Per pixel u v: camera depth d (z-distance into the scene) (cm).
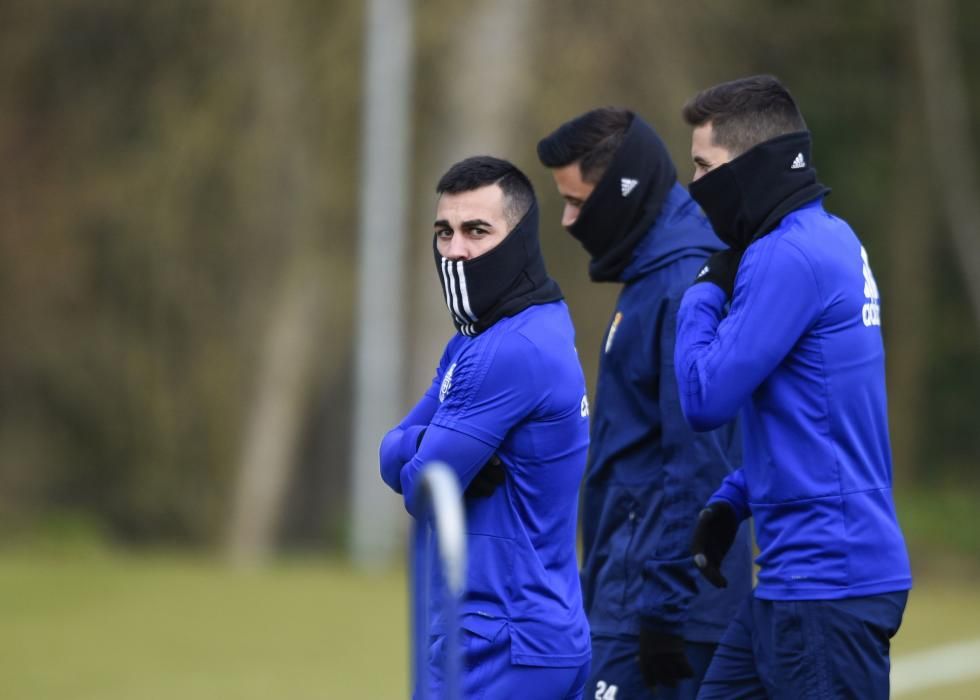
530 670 1440
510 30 6950
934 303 9556
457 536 1189
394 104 6750
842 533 1412
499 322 1459
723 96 1477
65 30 7588
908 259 9019
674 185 1762
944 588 5578
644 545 1711
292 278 7331
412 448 1511
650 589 1647
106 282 7694
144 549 7569
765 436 1450
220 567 5403
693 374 1445
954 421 9688
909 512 7950
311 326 7425
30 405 7888
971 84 9112
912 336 9044
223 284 7450
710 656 1695
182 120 7250
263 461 7506
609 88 7044
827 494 1417
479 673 1443
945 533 7575
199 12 7269
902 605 1430
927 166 8925
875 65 8900
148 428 7638
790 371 1436
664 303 1695
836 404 1425
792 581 1420
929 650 3588
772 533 1448
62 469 7875
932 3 8600
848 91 8925
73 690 3027
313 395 7950
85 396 7762
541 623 1444
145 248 7419
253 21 7119
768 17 7969
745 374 1413
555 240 6988
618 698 1723
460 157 6962
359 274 7156
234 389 7506
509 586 1452
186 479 7688
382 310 6775
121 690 3020
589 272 1781
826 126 9031
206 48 7312
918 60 8688
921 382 9281
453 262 1457
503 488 1460
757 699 1499
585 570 1797
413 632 1402
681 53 7119
